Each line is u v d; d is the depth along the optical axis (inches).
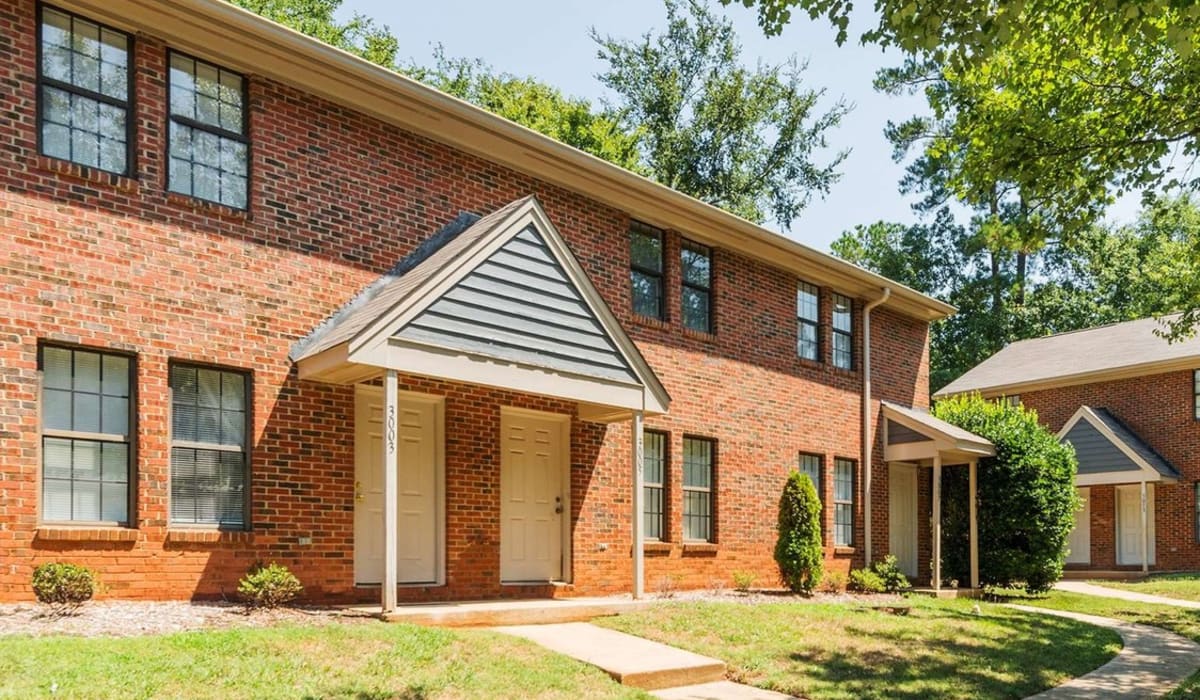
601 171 524.7
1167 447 1048.2
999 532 741.9
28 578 318.3
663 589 551.5
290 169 406.9
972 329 1642.5
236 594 368.5
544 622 406.9
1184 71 430.6
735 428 616.7
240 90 399.2
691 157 1365.7
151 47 368.5
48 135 342.0
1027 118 458.6
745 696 331.0
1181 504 1026.7
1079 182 483.8
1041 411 1180.5
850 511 721.0
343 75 416.5
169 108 374.3
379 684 271.1
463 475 451.5
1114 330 1206.3
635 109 1382.9
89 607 322.0
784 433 656.4
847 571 699.4
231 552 369.4
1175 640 534.9
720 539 595.2
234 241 385.1
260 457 381.7
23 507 319.3
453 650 318.0
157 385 356.5
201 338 370.3
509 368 406.3
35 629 283.7
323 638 302.5
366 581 415.2
